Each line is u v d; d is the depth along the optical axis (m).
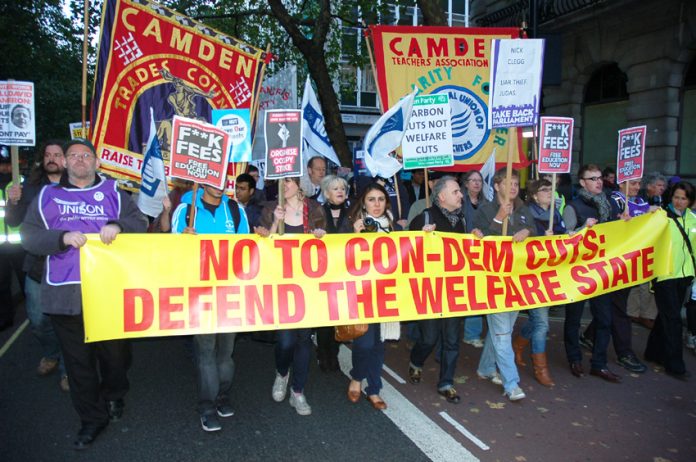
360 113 29.08
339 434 3.92
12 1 13.49
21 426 3.97
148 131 5.93
